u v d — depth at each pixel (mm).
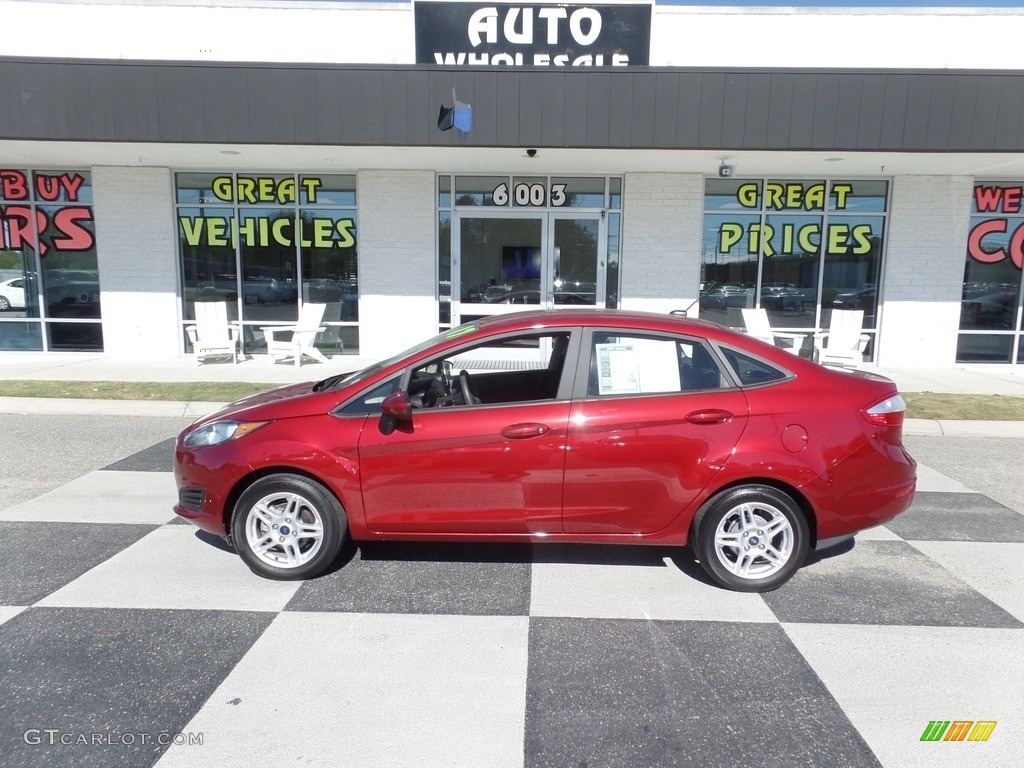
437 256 12188
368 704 2965
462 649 3404
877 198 12008
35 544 4652
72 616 3682
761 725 2852
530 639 3502
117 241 12266
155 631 3539
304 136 9391
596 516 3996
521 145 9352
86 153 10836
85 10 11336
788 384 4031
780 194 12039
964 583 4180
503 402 4312
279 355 11758
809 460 3881
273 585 4074
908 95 8992
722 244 12180
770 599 3945
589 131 9242
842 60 11156
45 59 9203
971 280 12188
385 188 12008
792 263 12227
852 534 4027
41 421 8242
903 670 3246
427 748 2697
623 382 4035
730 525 4020
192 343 12531
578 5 10562
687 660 3320
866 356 12453
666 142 9219
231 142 9461
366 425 4004
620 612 3789
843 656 3361
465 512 4016
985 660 3336
